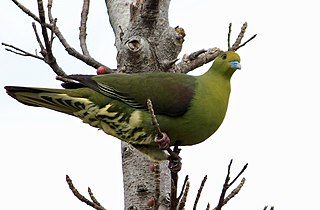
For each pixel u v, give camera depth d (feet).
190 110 36.96
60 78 38.83
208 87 37.86
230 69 38.52
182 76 38.29
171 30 43.06
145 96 37.22
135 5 43.16
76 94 38.01
